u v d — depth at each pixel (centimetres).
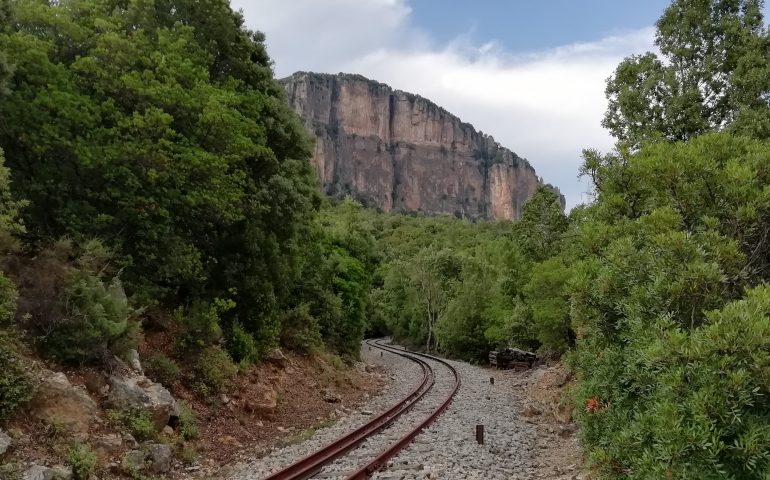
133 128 1165
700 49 1225
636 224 729
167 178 1246
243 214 1580
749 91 1104
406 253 9212
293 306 2509
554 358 3002
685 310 575
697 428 462
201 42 1528
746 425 457
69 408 856
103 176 1199
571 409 1480
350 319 3048
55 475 728
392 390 2211
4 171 871
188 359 1334
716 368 459
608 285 684
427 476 854
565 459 1055
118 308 1049
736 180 618
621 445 600
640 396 645
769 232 640
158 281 1405
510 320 3469
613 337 719
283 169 1775
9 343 848
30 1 1210
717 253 575
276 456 1085
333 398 1833
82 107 1127
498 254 5244
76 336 959
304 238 2239
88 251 1073
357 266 3161
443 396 1898
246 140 1366
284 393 1661
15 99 1081
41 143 1127
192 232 1558
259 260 1731
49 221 1198
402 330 6184
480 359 4359
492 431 1317
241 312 1748
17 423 778
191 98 1244
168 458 953
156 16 1457
